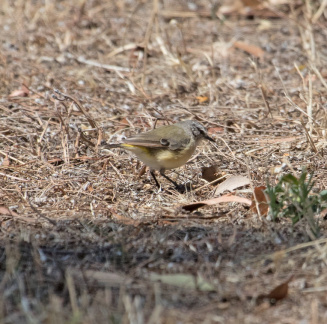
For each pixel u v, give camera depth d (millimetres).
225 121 13648
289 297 7102
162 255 8172
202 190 10969
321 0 20094
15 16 20516
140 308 6840
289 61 17094
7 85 15508
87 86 15602
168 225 9211
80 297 7129
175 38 18734
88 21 19781
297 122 13391
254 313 6820
